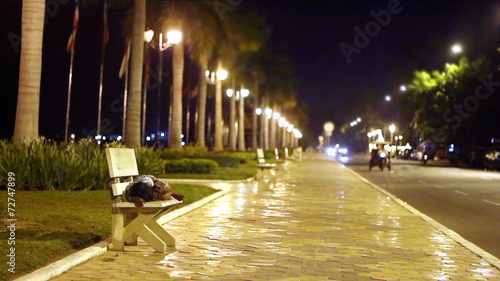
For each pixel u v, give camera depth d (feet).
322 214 50.93
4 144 58.23
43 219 37.42
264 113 283.18
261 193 71.92
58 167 57.57
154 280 25.63
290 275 27.32
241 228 41.14
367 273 28.14
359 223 45.65
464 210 60.18
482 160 185.37
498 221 51.47
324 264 29.94
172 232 38.58
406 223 46.24
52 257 28.09
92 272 26.61
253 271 27.94
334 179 105.91
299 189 80.23
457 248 35.27
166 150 119.85
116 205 30.91
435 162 238.07
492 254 35.55
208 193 66.69
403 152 271.49
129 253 30.99
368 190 80.33
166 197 32.07
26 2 55.67
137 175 35.09
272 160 184.14
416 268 29.55
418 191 85.10
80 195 51.85
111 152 31.86
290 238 37.50
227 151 174.29
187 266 28.48
